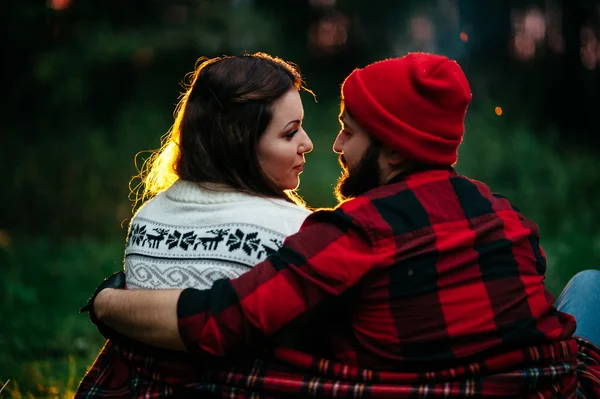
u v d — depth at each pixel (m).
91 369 2.73
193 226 2.47
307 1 17.22
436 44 16.05
